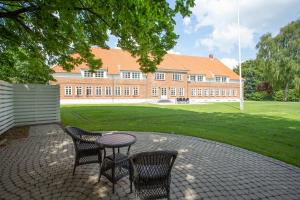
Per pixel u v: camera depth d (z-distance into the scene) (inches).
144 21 224.4
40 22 360.2
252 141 376.8
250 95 2950.3
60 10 288.7
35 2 312.0
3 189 194.1
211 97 2368.4
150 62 398.3
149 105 1386.6
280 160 279.7
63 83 1728.6
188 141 378.3
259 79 3006.9
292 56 2016.5
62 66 529.3
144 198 160.1
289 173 235.8
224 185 205.3
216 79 2401.6
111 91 1892.2
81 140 220.8
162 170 161.6
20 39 444.1
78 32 394.9
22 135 415.2
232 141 375.6
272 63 2050.9
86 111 900.0
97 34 398.9
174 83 2149.4
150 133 443.8
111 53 2034.9
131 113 820.0
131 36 342.3
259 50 2222.0
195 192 191.2
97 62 514.9
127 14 232.4
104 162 209.8
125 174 205.8
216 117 717.3
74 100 1761.8
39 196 181.9
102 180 212.4
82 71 1786.4
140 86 1998.0
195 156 293.4
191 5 233.8
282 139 394.0
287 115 788.6
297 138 402.6
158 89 2070.6
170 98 2128.4
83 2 310.0
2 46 525.3
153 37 299.1
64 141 367.2
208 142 371.9
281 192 193.3
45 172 232.1
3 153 298.2
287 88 2262.6
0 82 413.1
